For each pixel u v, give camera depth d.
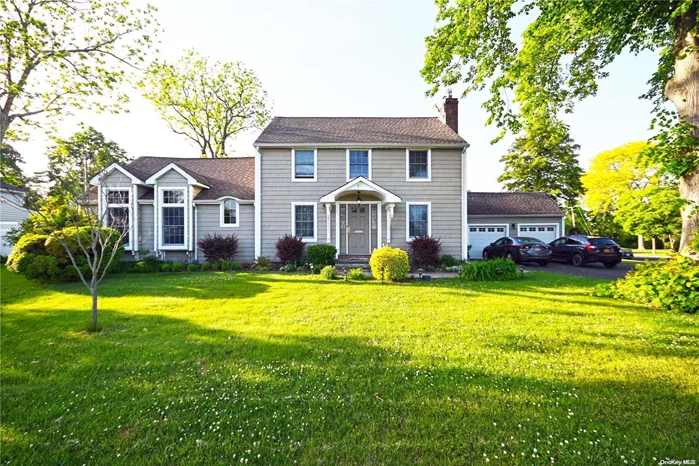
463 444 2.58
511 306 7.14
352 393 3.39
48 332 5.47
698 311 6.36
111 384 3.63
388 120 18.14
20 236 12.40
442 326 5.67
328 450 2.54
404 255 10.96
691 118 7.69
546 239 20.64
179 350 4.62
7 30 12.20
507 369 3.87
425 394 3.36
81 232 10.98
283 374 3.85
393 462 2.41
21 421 2.95
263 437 2.70
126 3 14.05
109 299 8.13
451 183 15.45
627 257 15.88
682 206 7.64
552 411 3.00
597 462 2.36
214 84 27.86
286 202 15.39
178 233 15.54
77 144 15.45
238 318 6.30
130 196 15.11
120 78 14.79
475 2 8.65
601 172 29.81
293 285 10.12
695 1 7.71
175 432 2.78
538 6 8.78
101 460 2.45
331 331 5.45
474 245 20.67
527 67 9.88
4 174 14.22
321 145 15.20
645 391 3.32
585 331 5.28
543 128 11.76
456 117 17.25
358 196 14.66
